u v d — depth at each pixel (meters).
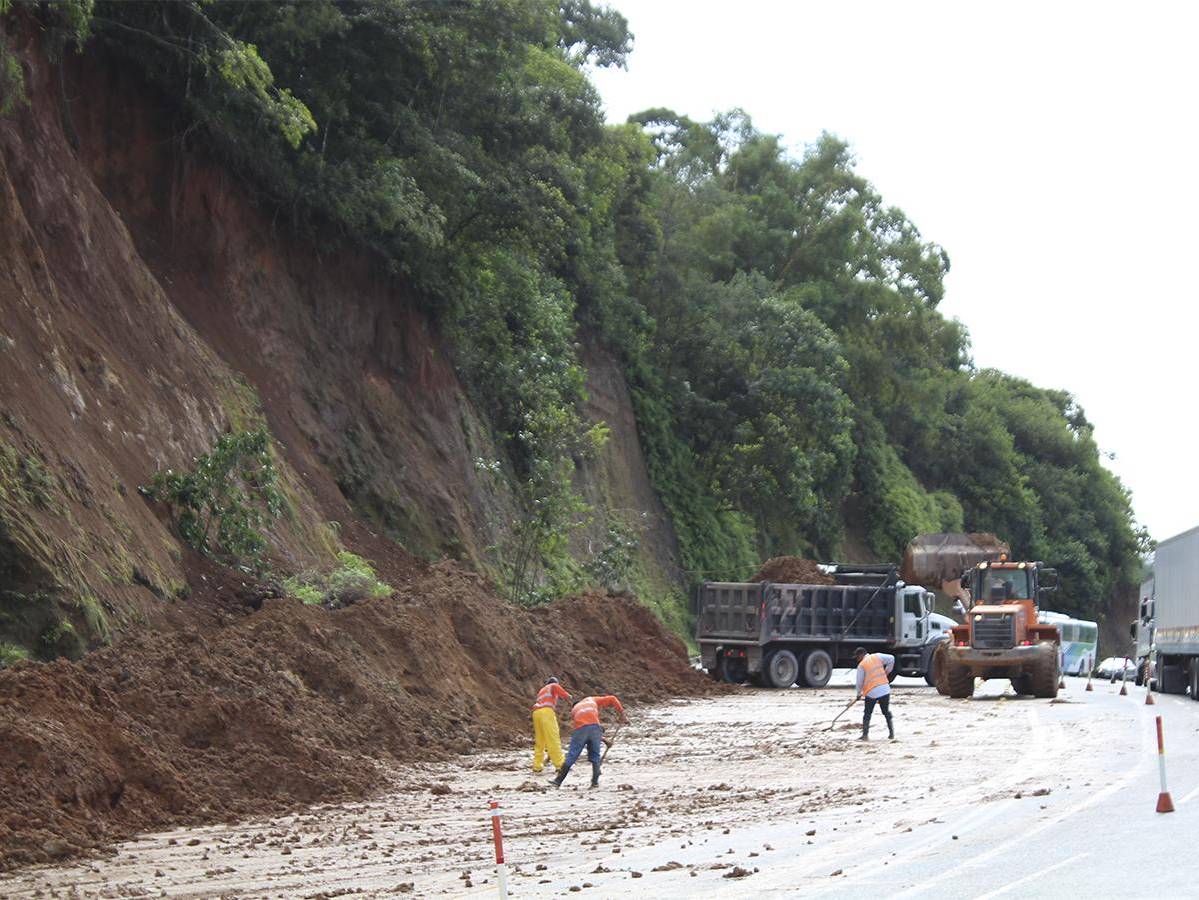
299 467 32.41
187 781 15.44
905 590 41.22
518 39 37.53
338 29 31.89
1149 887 9.77
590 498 53.31
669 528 60.25
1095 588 110.00
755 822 14.38
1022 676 35.34
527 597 38.53
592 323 59.03
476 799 16.61
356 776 17.25
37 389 22.14
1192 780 16.55
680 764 20.25
